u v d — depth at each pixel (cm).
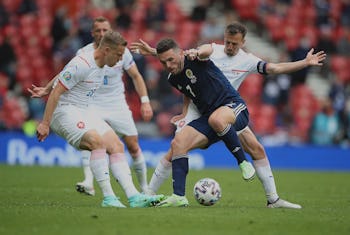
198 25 8862
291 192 4562
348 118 8144
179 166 3106
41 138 3077
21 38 8619
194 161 7344
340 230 2536
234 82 3422
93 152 3103
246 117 3195
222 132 3039
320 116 8006
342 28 9512
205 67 3127
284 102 8238
